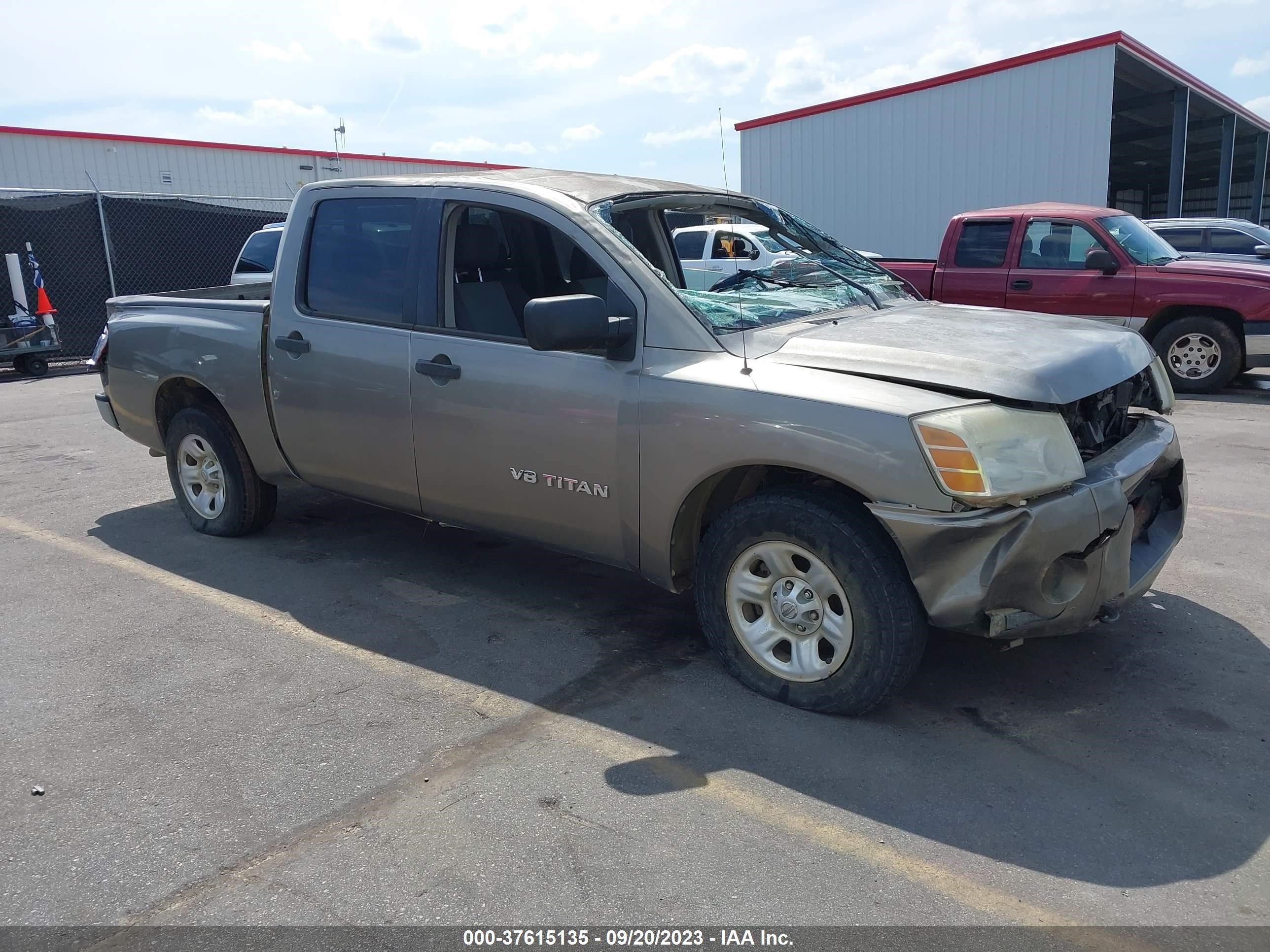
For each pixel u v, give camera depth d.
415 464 4.28
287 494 6.42
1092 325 3.98
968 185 18.31
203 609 4.45
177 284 16.08
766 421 3.23
